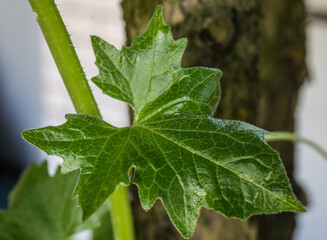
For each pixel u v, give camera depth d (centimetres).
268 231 45
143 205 27
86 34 111
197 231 41
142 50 29
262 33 42
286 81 44
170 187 27
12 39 127
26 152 140
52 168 130
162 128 28
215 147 27
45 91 129
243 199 26
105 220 40
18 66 130
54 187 39
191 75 29
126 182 27
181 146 28
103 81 29
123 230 31
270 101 44
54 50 29
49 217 39
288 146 47
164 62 29
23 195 39
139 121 29
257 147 27
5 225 39
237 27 38
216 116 40
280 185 26
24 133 27
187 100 29
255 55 40
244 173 27
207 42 38
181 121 28
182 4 37
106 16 107
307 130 100
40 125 135
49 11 28
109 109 112
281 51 44
